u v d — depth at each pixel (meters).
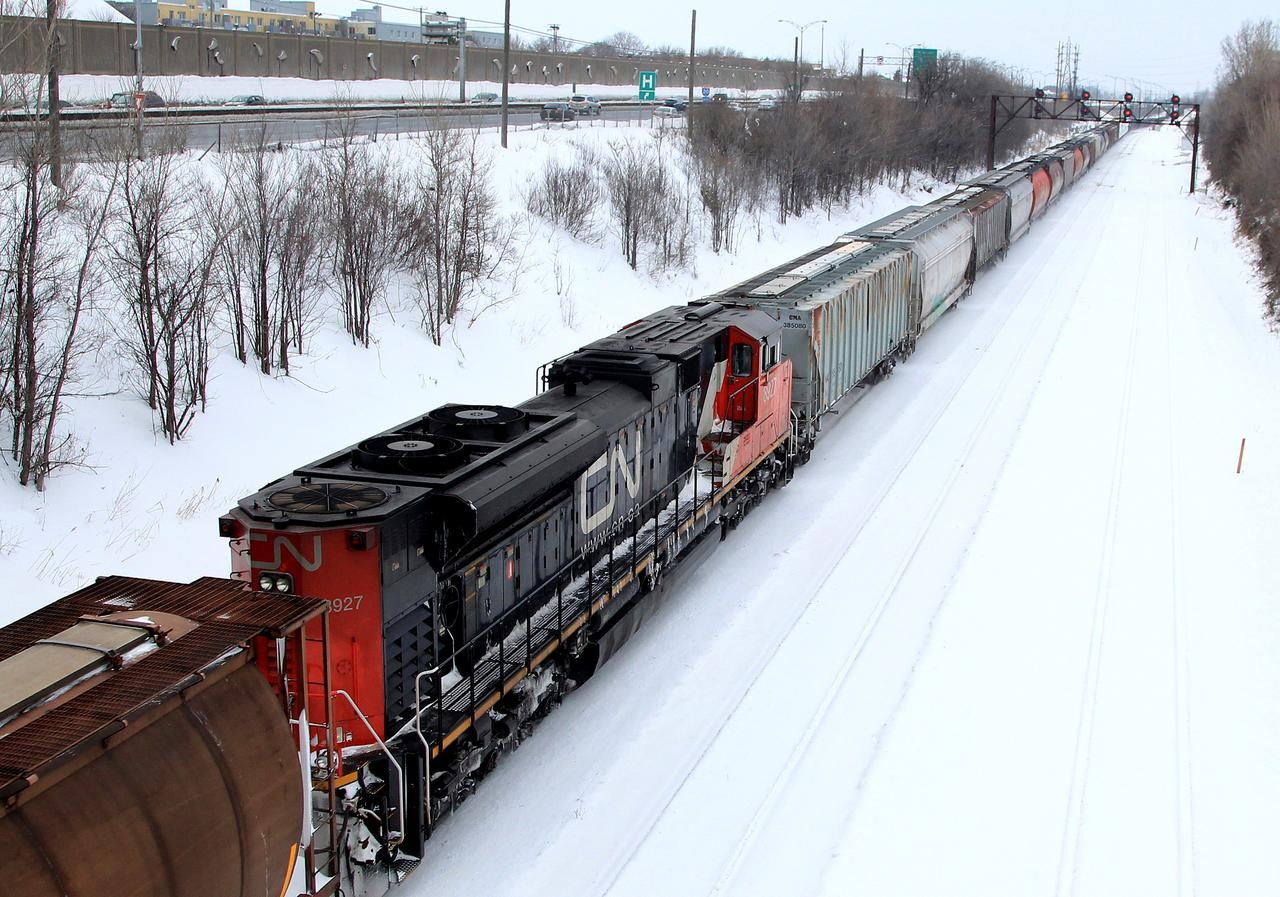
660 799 11.71
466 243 29.20
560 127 49.84
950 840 11.02
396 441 11.76
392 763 9.74
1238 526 19.64
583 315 31.66
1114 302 41.19
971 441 24.83
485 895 10.18
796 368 22.27
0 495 15.28
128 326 19.75
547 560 13.12
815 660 14.80
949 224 37.09
